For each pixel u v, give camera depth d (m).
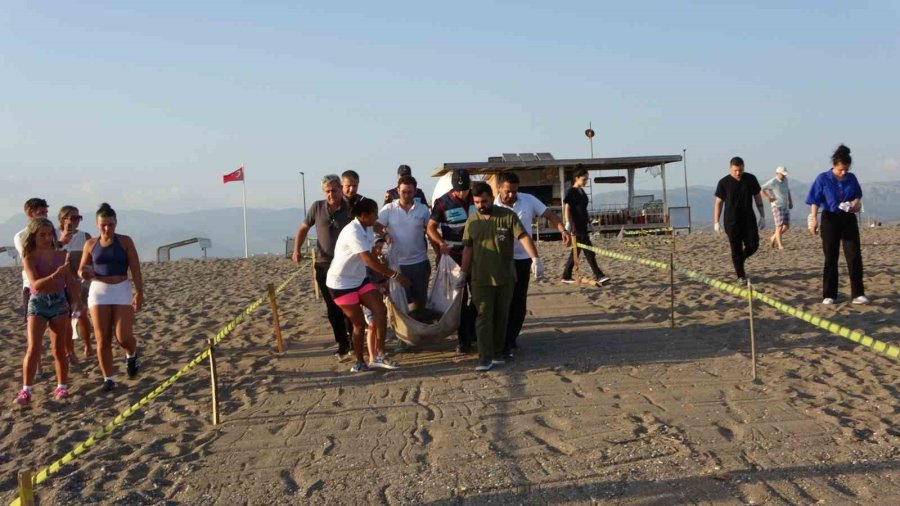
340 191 8.05
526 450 5.20
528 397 6.46
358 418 6.20
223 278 18.03
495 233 7.25
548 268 15.80
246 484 4.95
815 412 5.67
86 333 8.93
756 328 8.71
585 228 12.72
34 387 7.98
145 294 15.30
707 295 10.98
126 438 6.10
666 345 8.15
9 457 5.89
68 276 8.65
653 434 5.38
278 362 8.45
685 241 22.16
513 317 8.06
